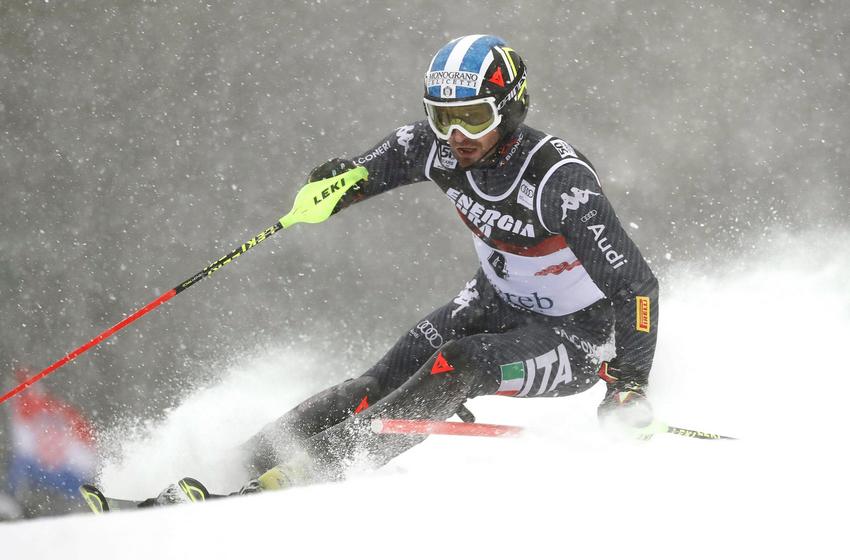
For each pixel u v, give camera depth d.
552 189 12.68
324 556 9.41
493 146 12.84
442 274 33.59
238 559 9.36
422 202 35.38
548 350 13.48
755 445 13.52
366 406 13.57
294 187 36.12
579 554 9.53
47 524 10.40
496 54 12.60
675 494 11.02
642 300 12.12
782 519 10.34
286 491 11.11
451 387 12.39
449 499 10.80
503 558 9.41
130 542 9.79
